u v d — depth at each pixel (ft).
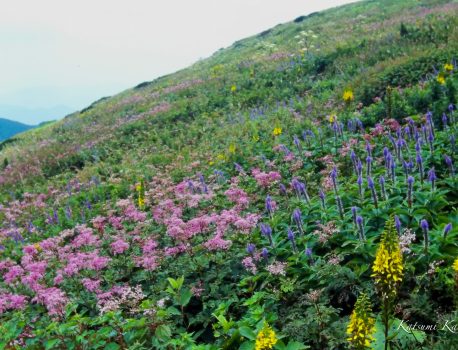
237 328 7.07
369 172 10.00
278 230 10.06
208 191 12.75
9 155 36.27
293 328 6.75
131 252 10.61
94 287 8.61
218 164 16.51
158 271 9.30
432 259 7.38
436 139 11.84
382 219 8.79
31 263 10.27
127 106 41.39
